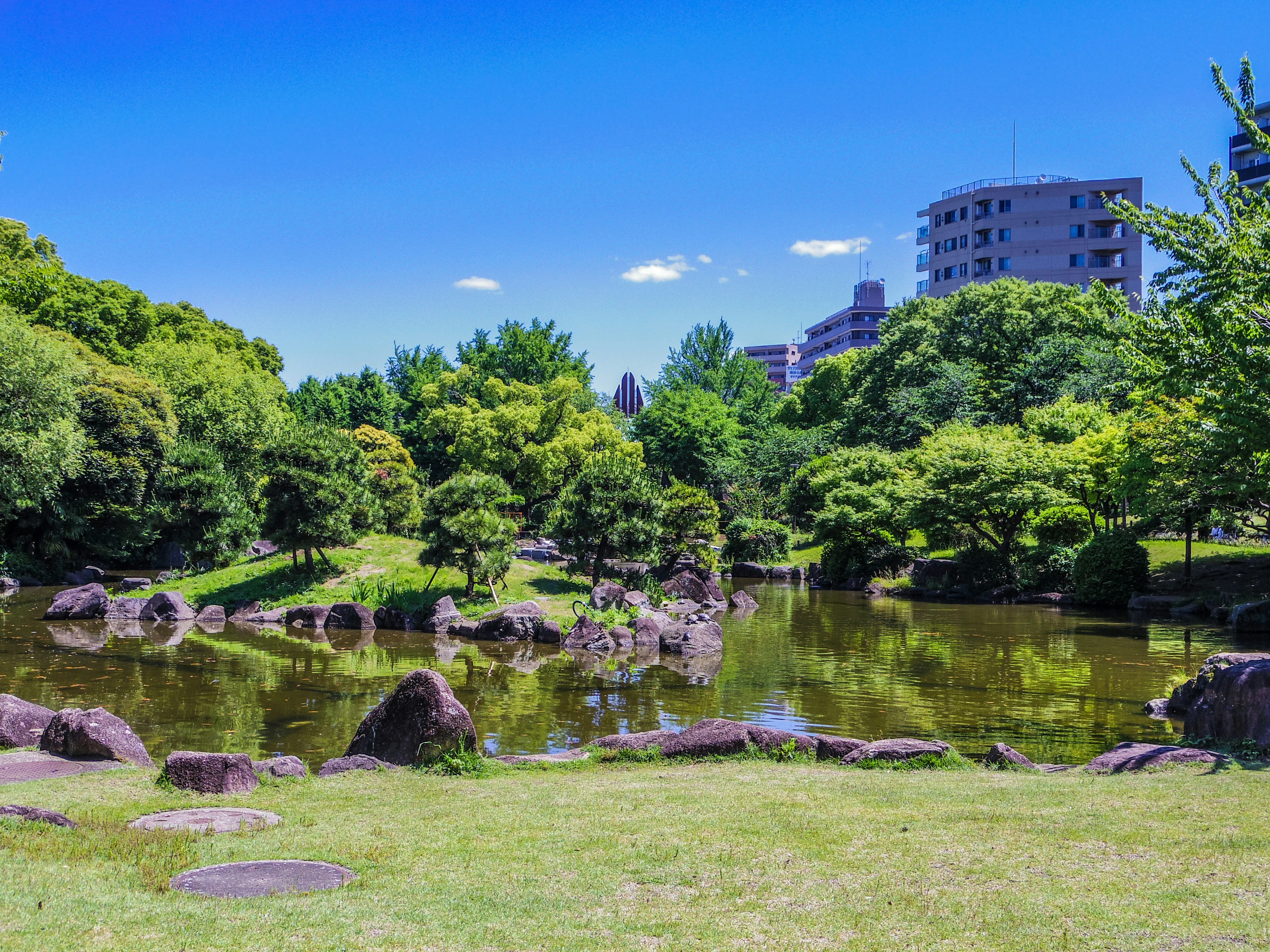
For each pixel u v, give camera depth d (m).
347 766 10.90
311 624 27.52
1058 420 43.12
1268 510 25.70
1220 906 5.67
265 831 7.99
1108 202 13.80
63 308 53.62
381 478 44.22
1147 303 13.94
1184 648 23.47
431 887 6.38
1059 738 14.14
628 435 88.69
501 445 62.41
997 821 8.02
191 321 71.25
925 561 42.62
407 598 29.30
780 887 6.33
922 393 56.53
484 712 16.03
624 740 12.16
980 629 27.94
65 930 5.14
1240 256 12.58
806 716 15.76
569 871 6.75
